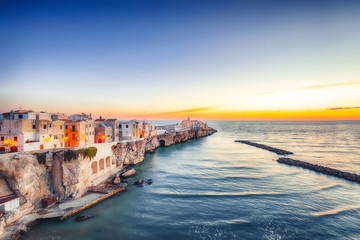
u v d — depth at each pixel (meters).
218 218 36.66
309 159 87.94
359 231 33.09
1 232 29.19
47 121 50.72
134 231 32.38
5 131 44.06
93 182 50.06
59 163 41.19
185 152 105.19
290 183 55.59
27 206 35.56
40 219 34.34
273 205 41.88
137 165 74.56
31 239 29.72
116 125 83.06
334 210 39.91
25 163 35.41
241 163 79.62
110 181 53.72
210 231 32.69
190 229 33.19
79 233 31.45
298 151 108.81
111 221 35.09
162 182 55.31
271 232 32.53
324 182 56.78
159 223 34.81
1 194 33.28
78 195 42.62
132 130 86.94
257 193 48.03
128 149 75.00
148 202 42.62
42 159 39.16
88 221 34.88
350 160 85.81
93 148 48.91
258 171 67.62
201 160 84.94
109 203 41.81
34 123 47.75
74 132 58.75
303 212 39.06
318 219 36.50
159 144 128.00
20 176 34.44
